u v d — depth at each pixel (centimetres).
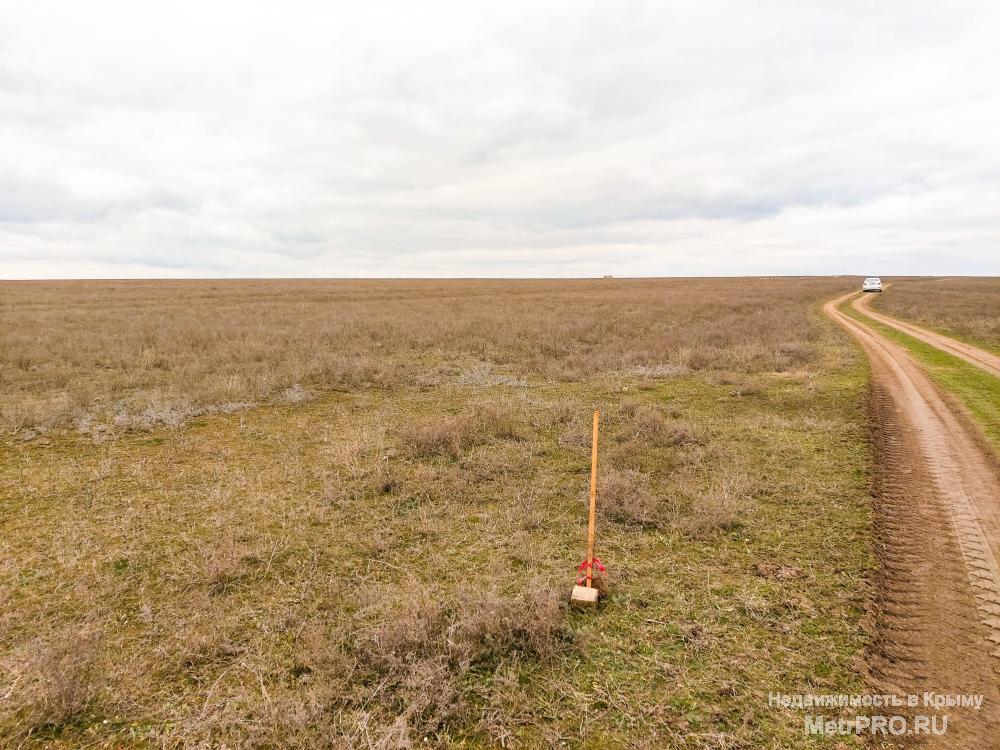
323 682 365
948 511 614
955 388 1241
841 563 508
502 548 553
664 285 8050
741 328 2359
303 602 463
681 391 1259
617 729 327
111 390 1245
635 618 434
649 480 725
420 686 355
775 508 630
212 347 1816
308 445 895
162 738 328
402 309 3488
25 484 725
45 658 374
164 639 417
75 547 559
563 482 723
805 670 374
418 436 861
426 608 422
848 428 927
